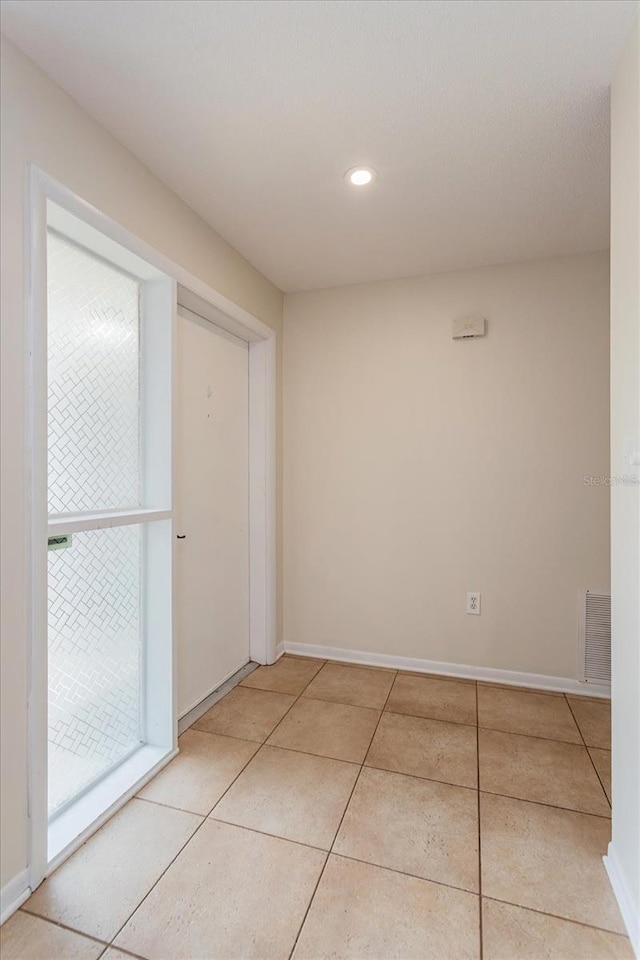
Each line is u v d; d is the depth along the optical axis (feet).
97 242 5.29
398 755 6.24
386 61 4.32
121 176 5.35
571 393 8.16
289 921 3.92
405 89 4.63
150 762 5.95
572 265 8.13
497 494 8.55
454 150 5.52
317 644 9.70
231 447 8.61
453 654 8.84
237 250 7.93
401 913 3.99
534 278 8.32
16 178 4.10
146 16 3.89
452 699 7.85
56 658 5.09
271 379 9.25
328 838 4.80
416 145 5.44
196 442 7.54
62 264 5.17
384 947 3.71
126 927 3.86
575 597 8.16
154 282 6.32
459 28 4.00
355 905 4.06
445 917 3.95
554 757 6.20
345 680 8.57
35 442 4.23
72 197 4.67
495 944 3.74
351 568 9.46
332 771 5.90
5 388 3.99
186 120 5.02
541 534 8.33
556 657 8.27
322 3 3.77
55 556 5.10
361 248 7.89
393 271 8.78
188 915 3.97
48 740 4.97
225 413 8.40
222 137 5.29
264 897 4.13
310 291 9.65
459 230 7.32
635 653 3.90
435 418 8.89
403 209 6.74
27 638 4.19
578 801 5.35
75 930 3.84
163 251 6.10
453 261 8.38
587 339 8.06
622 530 4.17
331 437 9.55
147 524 6.40
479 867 4.45
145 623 6.39
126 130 5.16
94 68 4.36
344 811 5.18
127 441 6.17
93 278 5.60
